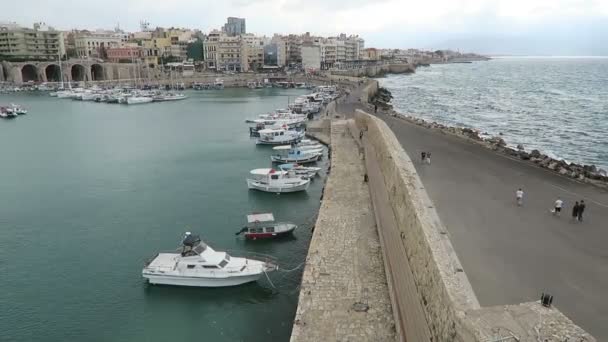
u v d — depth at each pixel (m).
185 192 43.94
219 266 26.05
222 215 37.53
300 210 38.62
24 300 25.42
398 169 22.80
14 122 92.62
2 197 43.06
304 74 191.38
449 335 10.50
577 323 14.12
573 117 85.75
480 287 16.28
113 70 181.12
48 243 32.59
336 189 36.72
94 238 33.34
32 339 22.25
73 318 23.86
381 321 19.22
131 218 37.16
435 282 12.55
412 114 90.88
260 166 54.16
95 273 28.22
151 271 26.38
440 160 37.78
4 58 168.38
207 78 182.62
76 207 40.03
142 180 48.38
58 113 106.31
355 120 63.66
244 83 178.75
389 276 21.38
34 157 60.03
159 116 100.31
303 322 19.23
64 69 169.38
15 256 30.61
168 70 193.25
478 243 20.44
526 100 117.06
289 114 87.56
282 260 29.39
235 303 25.09
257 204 40.22
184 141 70.88
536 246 20.09
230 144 68.12
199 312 24.36
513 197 27.56
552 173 33.62
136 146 67.12
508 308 9.51
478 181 31.16
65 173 51.69
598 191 29.00
